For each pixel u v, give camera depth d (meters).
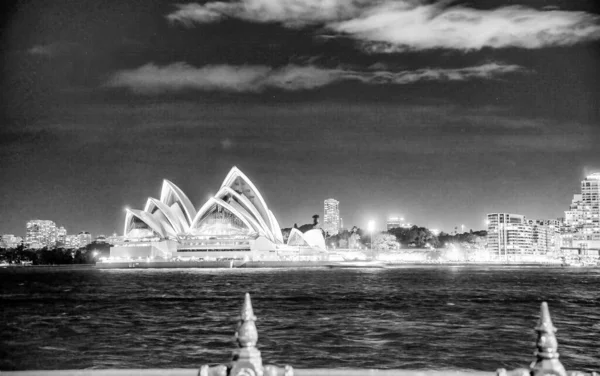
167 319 54.12
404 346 37.59
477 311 62.47
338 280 140.62
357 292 94.38
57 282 140.38
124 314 59.44
